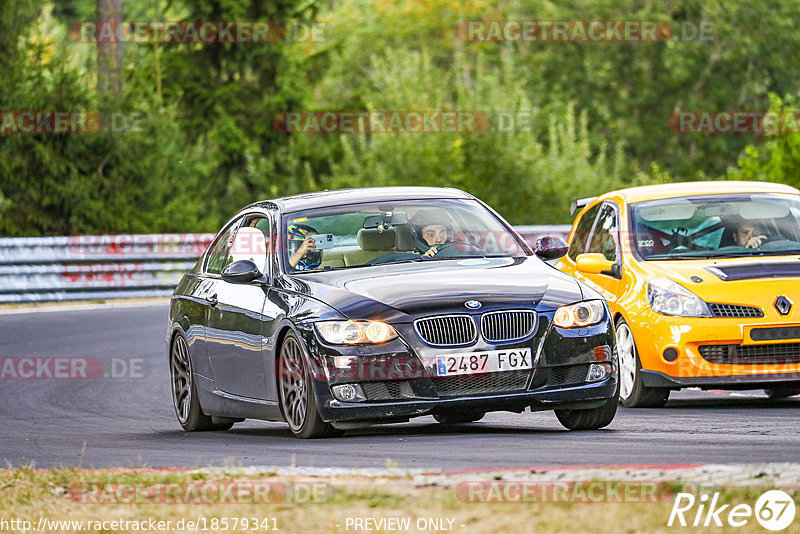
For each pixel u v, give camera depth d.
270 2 141.50
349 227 34.06
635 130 191.00
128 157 111.56
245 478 23.59
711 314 37.03
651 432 30.86
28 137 107.31
